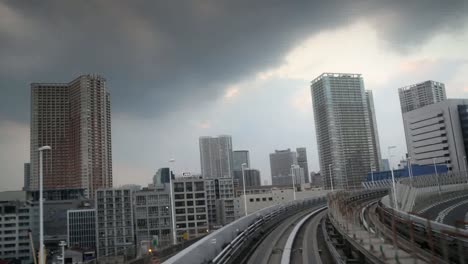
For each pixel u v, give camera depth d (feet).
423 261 61.46
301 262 86.17
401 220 110.83
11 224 559.79
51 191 632.79
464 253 64.69
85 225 575.38
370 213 157.48
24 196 616.39
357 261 83.76
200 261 63.93
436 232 82.99
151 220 508.12
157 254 132.16
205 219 507.71
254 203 511.40
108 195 522.06
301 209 232.73
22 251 559.79
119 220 518.37
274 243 111.65
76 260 425.69
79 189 655.35
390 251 69.51
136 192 517.14
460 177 387.96
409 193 249.14
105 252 505.25
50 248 554.05
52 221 610.24
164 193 516.32
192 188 511.40
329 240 110.83
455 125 634.43
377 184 365.20
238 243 98.73
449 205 258.16
